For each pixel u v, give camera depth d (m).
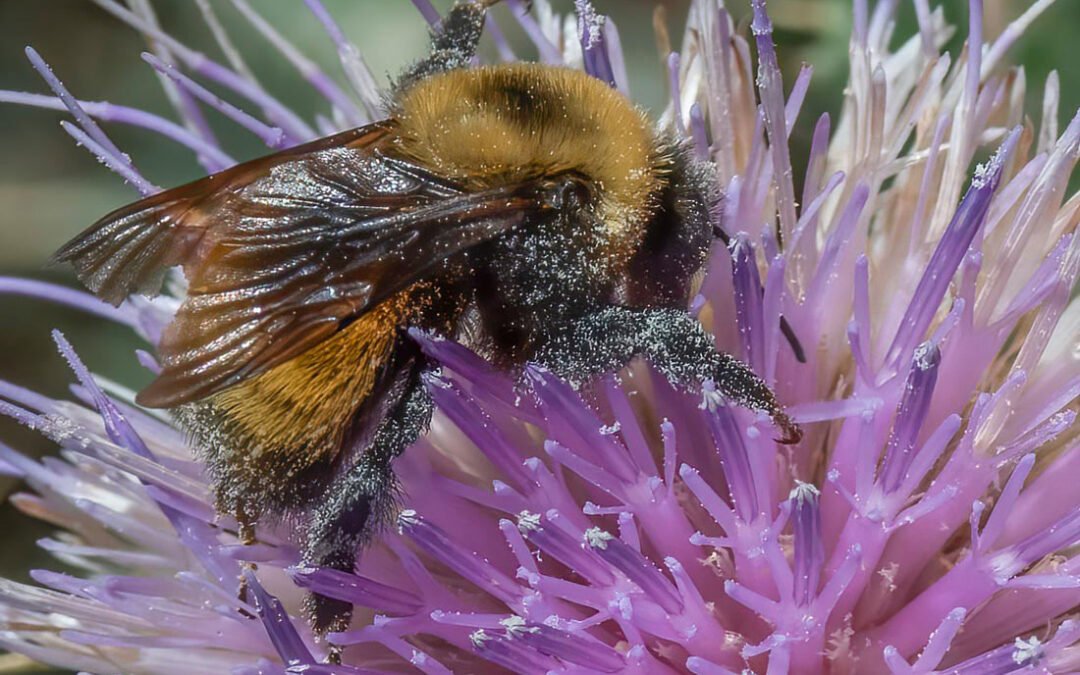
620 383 0.12
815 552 0.11
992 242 0.12
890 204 0.13
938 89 0.13
